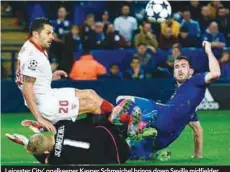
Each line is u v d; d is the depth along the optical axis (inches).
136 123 849.5
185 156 936.9
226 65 1466.5
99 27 1544.0
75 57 1488.7
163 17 1012.5
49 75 919.0
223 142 1046.4
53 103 917.8
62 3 1706.4
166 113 864.3
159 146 875.4
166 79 1423.5
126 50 1472.7
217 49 1507.1
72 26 1551.4
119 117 844.0
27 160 936.3
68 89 933.2
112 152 832.9
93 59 1443.2
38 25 912.9
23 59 906.7
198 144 917.8
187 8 1647.4
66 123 844.6
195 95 871.1
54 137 832.3
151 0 1015.0
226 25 1638.8
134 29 1593.3
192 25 1572.3
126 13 1592.0
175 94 879.1
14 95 1434.5
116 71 1445.6
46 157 836.6
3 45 1662.2
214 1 1648.6
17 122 1305.4
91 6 1708.9
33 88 912.3
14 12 1744.6
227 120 1289.4
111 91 1421.0
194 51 1451.8
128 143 863.7
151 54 1462.8
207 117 1334.9
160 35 1556.3
